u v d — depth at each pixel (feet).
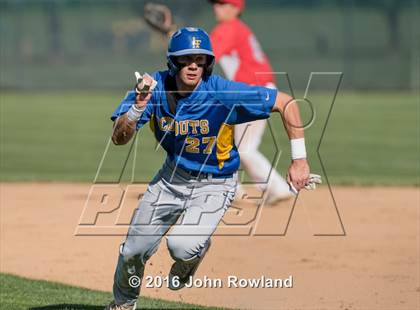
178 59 63.72
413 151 190.80
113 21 359.87
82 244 102.42
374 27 348.18
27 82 358.84
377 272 89.92
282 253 97.86
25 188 141.79
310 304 79.00
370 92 340.59
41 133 226.58
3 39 358.43
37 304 76.95
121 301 68.85
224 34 120.67
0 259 95.66
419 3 345.10
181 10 340.59
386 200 130.31
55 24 359.66
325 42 352.08
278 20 360.69
